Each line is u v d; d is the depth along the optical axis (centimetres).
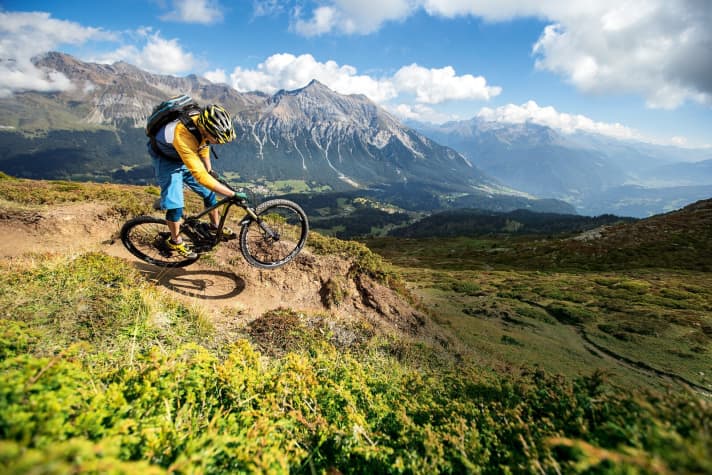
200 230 581
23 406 214
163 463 241
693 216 7256
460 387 543
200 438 259
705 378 1238
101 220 876
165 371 336
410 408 425
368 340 848
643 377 1241
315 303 950
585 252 6562
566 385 415
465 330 1555
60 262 637
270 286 896
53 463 151
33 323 451
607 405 321
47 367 256
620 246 6562
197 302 708
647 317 2128
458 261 7262
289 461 297
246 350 464
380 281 1188
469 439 334
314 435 348
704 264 5072
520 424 343
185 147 468
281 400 374
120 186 2252
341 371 502
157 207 543
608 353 1502
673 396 273
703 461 178
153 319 565
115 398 269
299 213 612
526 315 2136
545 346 1501
